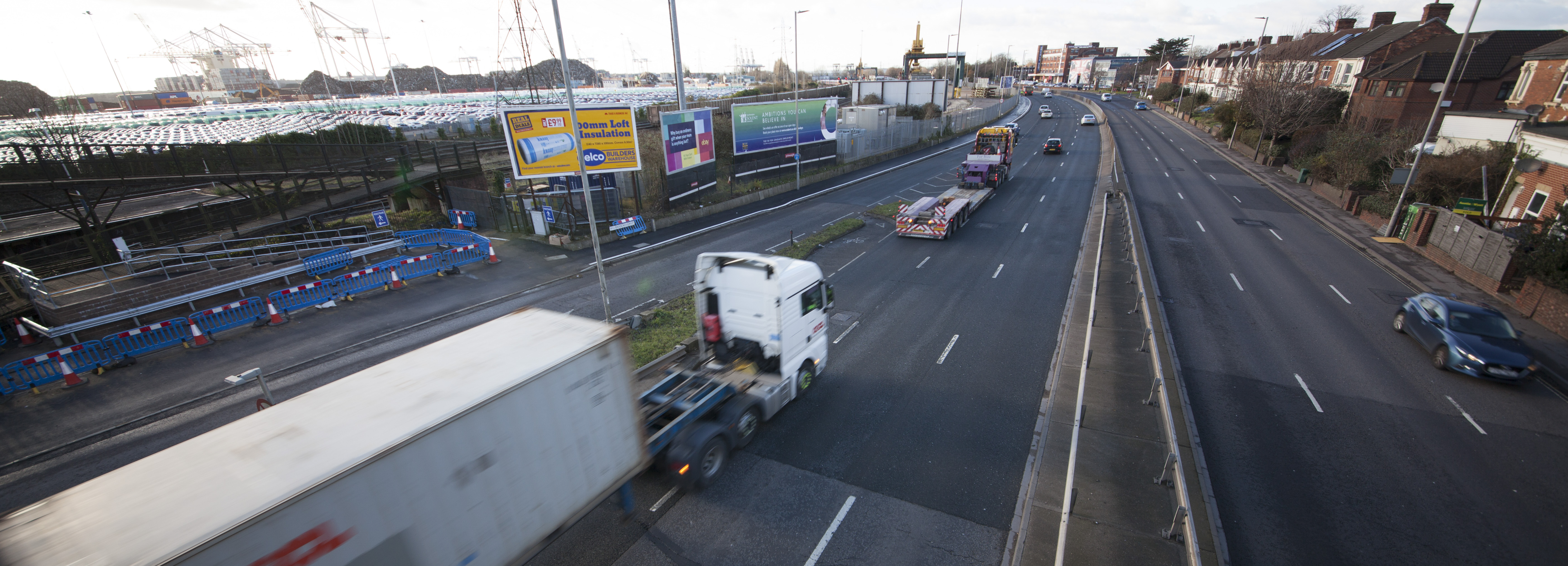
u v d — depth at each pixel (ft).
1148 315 48.70
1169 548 25.71
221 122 223.92
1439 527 27.68
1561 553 26.11
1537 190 69.41
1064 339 49.32
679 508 29.53
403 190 95.25
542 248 83.20
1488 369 40.24
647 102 285.84
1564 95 84.58
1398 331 50.01
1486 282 59.98
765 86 304.09
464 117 214.48
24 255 67.05
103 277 64.13
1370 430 35.68
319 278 69.15
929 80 230.07
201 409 41.19
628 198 105.19
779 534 27.86
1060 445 34.24
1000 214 101.14
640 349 48.32
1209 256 73.51
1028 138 204.44
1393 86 129.70
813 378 41.63
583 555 26.61
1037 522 27.89
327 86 301.02
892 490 30.81
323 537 15.94
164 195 100.89
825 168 146.30
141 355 48.98
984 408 38.83
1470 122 89.51
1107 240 81.35
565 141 80.53
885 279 67.10
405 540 17.93
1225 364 44.55
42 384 43.75
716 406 33.58
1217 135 189.06
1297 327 51.26
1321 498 29.78
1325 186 107.34
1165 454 32.73
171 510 14.66
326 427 18.10
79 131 117.29
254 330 54.90
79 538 13.88
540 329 25.48
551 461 22.36
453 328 55.06
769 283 34.63
